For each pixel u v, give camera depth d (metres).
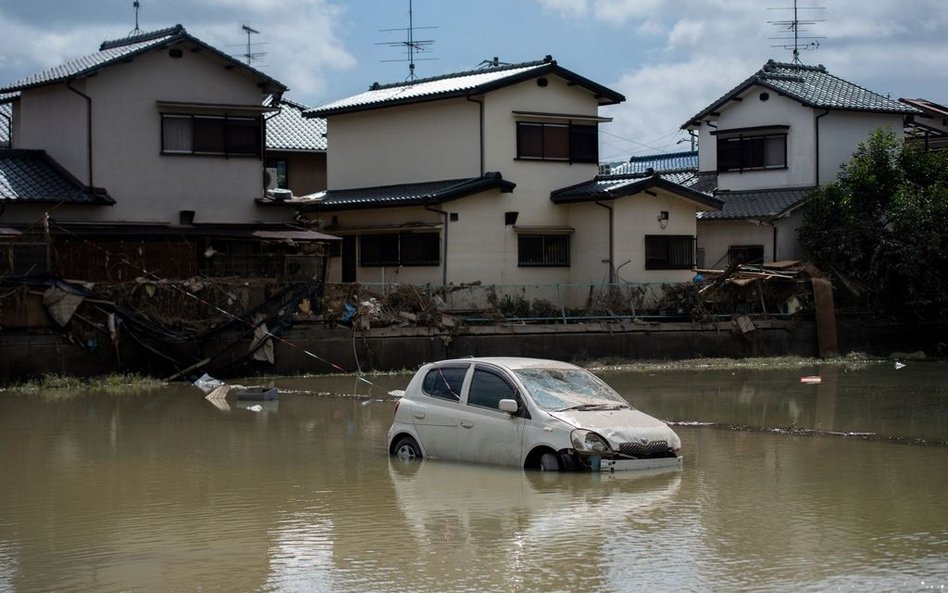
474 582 9.02
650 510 11.62
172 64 32.16
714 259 42.31
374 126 38.97
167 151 32.12
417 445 14.86
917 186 38.28
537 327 31.20
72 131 31.55
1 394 23.89
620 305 33.66
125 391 24.59
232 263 29.30
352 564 9.63
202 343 26.95
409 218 35.44
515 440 13.69
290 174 44.16
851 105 42.25
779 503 11.99
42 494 12.89
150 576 9.37
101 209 31.38
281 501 12.33
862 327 36.31
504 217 35.72
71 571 9.54
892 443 16.73
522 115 36.22
